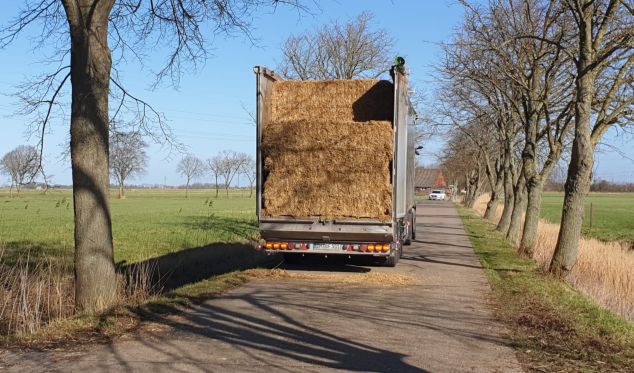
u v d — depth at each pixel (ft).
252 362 18.38
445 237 70.64
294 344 20.61
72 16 25.72
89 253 25.84
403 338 21.67
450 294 31.27
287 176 35.83
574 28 47.26
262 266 42.60
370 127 34.91
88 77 25.81
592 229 119.44
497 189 113.91
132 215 124.88
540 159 79.56
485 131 97.86
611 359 18.94
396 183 35.42
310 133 35.42
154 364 17.97
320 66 98.12
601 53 37.29
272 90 39.68
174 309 25.82
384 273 38.75
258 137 36.35
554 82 57.31
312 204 35.53
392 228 35.12
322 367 18.02
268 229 36.11
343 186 35.22
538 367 18.15
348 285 33.96
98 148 26.09
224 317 24.57
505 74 54.08
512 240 69.62
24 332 21.71
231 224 90.68
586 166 37.91
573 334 22.39
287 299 29.07
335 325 23.59
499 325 23.94
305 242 36.47
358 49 97.86
